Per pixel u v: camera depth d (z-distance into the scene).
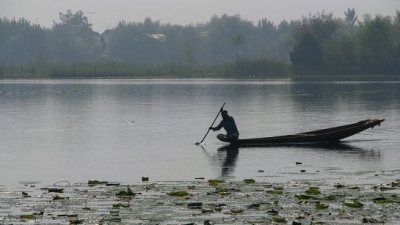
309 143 88.06
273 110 146.50
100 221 46.72
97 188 58.50
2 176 66.56
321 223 45.72
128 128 110.25
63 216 48.16
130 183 62.03
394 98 184.12
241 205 50.91
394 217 47.06
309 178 63.38
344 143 88.62
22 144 90.94
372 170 67.81
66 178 65.31
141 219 47.16
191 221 46.59
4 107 158.88
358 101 173.25
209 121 121.12
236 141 86.94
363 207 49.91
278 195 54.22
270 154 79.56
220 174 66.75
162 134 101.38
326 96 196.62
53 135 101.19
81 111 146.38
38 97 199.38
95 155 80.56
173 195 54.53
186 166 71.81
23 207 51.06
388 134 97.94
